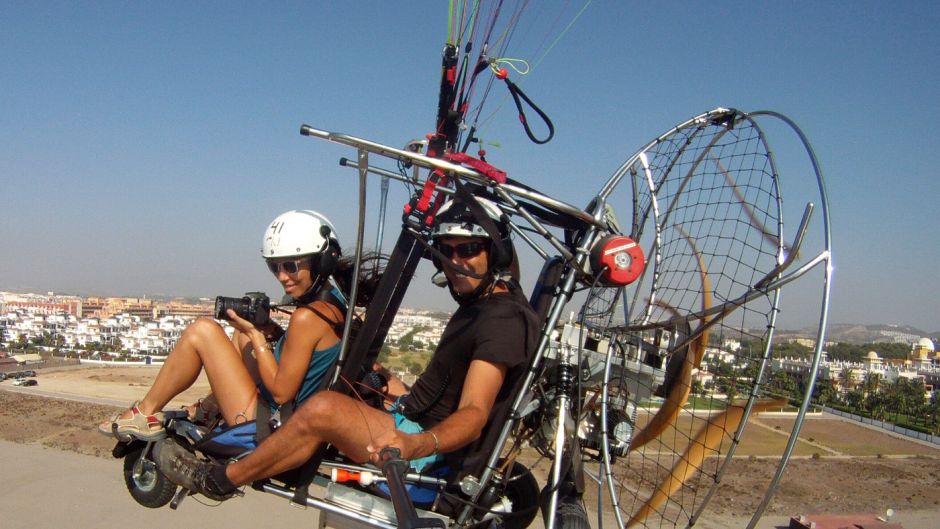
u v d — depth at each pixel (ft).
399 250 10.34
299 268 11.27
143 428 11.47
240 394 11.57
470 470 10.09
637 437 12.14
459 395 10.38
